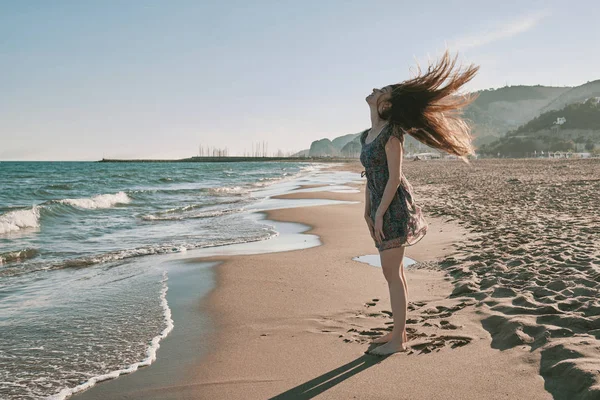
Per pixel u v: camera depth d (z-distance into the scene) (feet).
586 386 7.24
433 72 9.98
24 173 168.55
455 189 61.00
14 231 32.99
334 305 14.40
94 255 23.72
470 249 20.88
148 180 119.14
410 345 10.33
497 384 8.09
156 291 16.69
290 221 37.06
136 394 8.91
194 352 10.95
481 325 11.21
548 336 9.59
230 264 20.89
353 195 63.93
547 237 21.76
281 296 15.62
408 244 10.23
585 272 14.88
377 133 10.26
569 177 77.30
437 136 10.15
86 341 11.83
